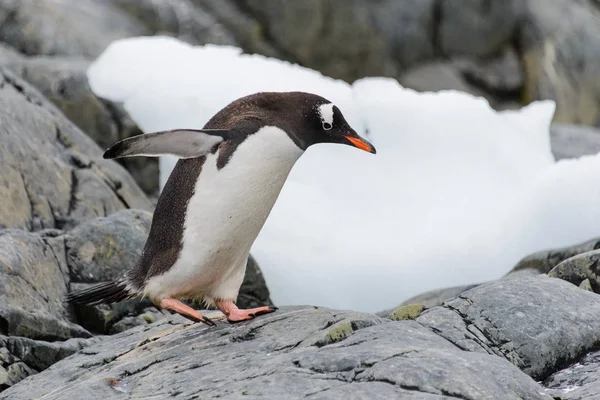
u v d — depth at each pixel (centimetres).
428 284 1340
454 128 1516
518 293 806
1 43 1742
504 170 1496
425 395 615
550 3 2659
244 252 879
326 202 1422
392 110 1510
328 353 677
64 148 1290
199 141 821
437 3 2508
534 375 749
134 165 1481
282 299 1313
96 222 1136
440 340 724
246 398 621
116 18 2011
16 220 1120
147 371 761
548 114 1667
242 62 1573
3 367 885
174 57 1570
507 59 2594
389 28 2433
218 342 798
